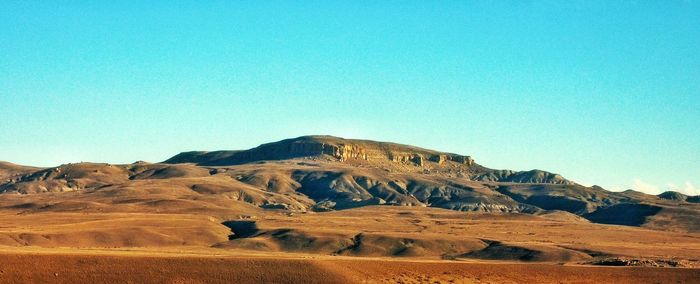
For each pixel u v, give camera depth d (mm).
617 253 184250
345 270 108125
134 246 193125
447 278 112312
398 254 198250
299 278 103938
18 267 97625
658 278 123875
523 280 116625
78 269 99938
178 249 179000
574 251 187000
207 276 102250
